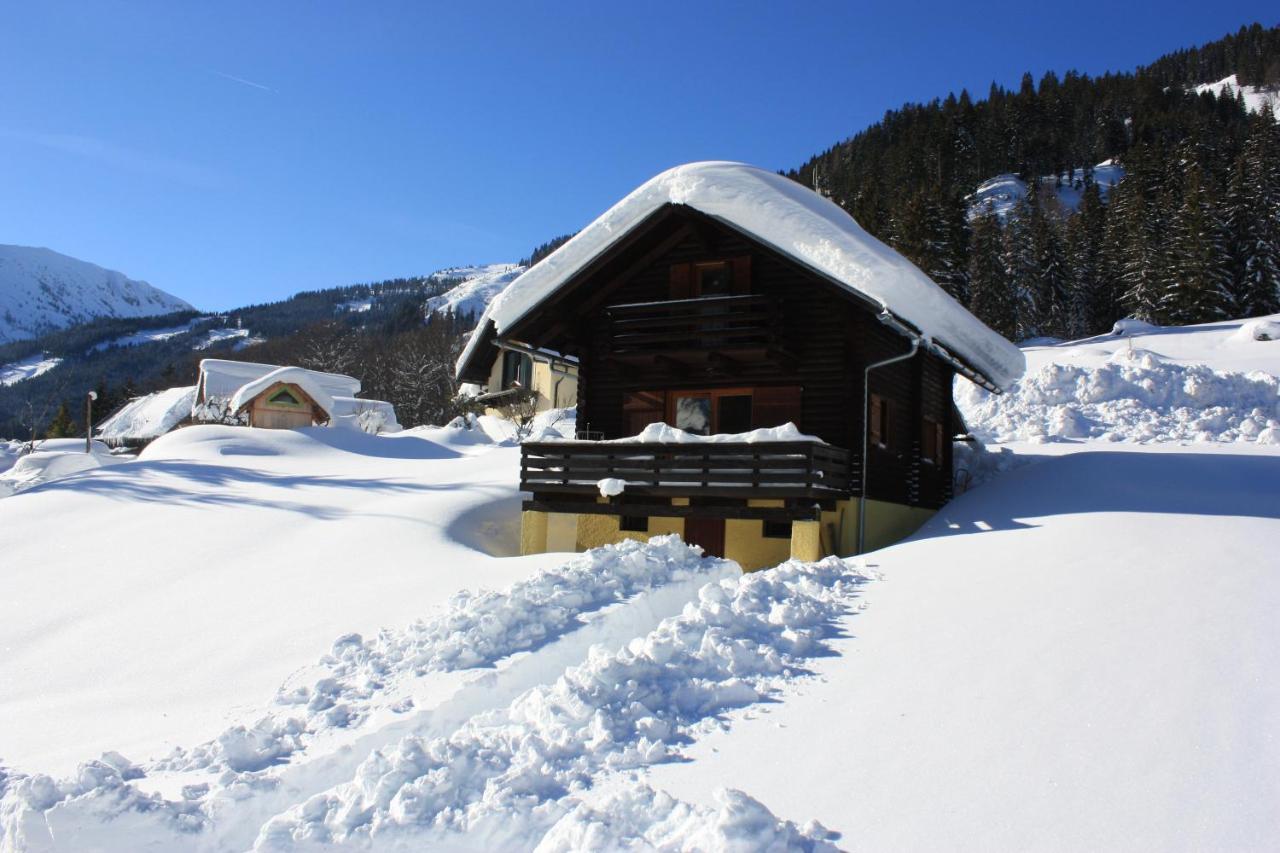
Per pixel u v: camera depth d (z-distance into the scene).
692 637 7.12
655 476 13.53
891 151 111.12
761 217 13.25
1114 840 4.11
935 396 18.19
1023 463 19.20
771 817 4.27
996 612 7.41
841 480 13.55
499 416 43.72
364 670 7.67
